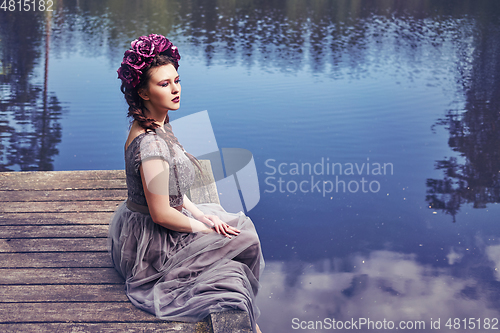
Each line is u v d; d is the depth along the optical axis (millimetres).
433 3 26734
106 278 2082
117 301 1930
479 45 14703
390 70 11047
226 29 17656
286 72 10625
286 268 3727
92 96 8242
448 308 3281
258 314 2010
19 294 1958
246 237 1991
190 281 1907
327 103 8078
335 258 3830
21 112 7297
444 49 13953
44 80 9430
